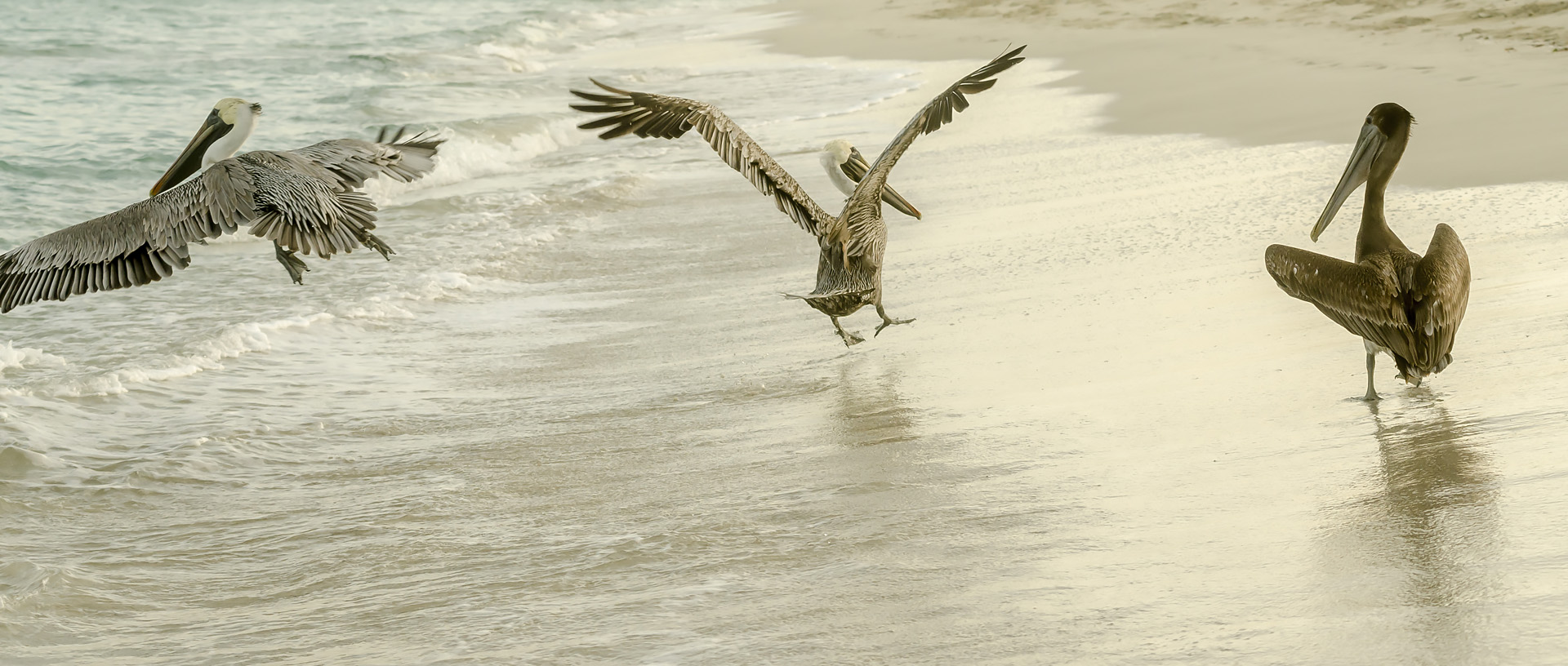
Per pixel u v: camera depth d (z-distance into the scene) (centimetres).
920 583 470
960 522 527
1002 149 1662
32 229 1527
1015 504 541
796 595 473
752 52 3384
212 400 845
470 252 1288
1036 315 881
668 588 495
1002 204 1312
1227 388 671
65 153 1931
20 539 618
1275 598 418
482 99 2548
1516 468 500
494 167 1839
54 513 651
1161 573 450
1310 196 1173
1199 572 447
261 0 4606
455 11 4591
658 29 4250
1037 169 1494
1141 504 521
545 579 521
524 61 3400
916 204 1360
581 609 486
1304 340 743
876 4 4331
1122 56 2486
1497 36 2130
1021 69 2489
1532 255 856
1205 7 3091
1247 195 1207
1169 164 1430
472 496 646
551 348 955
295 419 805
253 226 431
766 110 2300
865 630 434
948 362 799
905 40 3353
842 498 576
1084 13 3397
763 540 535
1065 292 934
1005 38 3156
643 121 656
